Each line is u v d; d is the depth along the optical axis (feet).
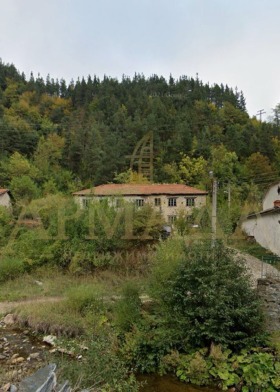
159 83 243.19
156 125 138.41
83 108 202.18
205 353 28.81
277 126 185.57
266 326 30.81
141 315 33.60
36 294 46.32
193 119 170.19
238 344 28.91
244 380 26.21
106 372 21.52
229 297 29.17
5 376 20.20
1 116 176.65
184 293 31.22
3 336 34.45
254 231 81.92
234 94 252.42
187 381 27.17
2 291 47.88
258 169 132.26
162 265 36.76
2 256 59.47
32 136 162.40
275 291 34.53
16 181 108.58
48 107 212.43
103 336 29.73
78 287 44.06
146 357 29.30
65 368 20.93
